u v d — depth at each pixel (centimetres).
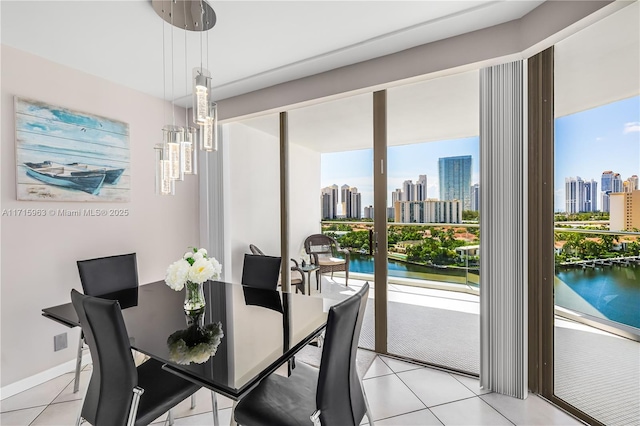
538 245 208
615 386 200
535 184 209
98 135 274
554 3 178
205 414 192
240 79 292
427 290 289
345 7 188
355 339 134
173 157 187
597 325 209
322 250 304
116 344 126
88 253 268
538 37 187
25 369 226
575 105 203
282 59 254
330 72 273
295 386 152
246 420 130
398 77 241
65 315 174
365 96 279
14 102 221
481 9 189
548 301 205
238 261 364
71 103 257
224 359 128
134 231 307
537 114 207
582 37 196
